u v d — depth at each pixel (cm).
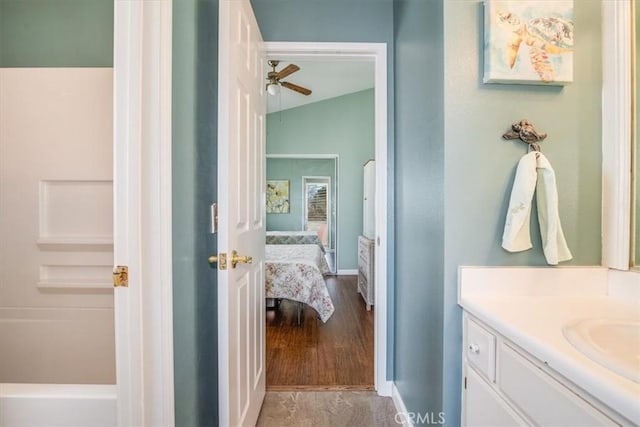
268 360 242
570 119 115
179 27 108
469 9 114
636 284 106
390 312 196
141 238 90
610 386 57
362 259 423
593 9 116
